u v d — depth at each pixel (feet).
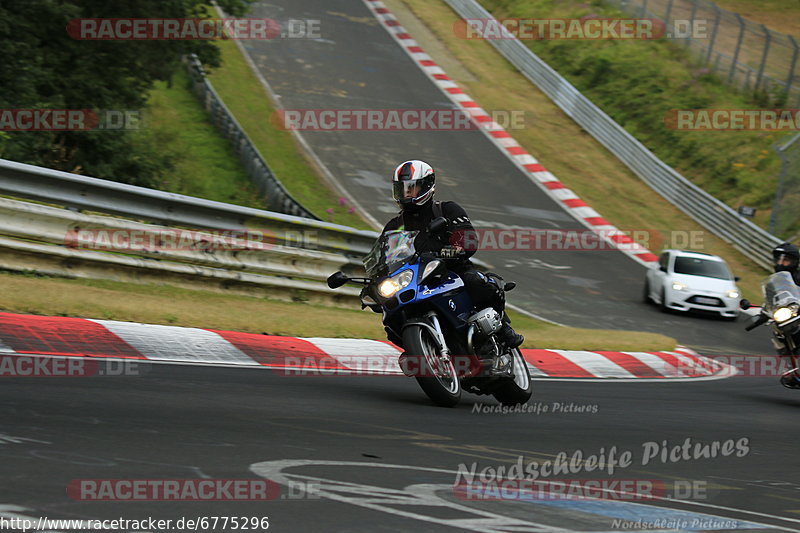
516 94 456.04
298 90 405.39
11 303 96.68
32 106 205.46
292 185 310.24
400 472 52.39
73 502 39.01
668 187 376.68
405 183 84.53
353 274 160.66
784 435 90.99
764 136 409.49
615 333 174.40
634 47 493.36
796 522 49.93
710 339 225.76
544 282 268.00
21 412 57.00
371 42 486.38
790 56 472.44
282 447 55.93
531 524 42.47
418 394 92.17
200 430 58.34
